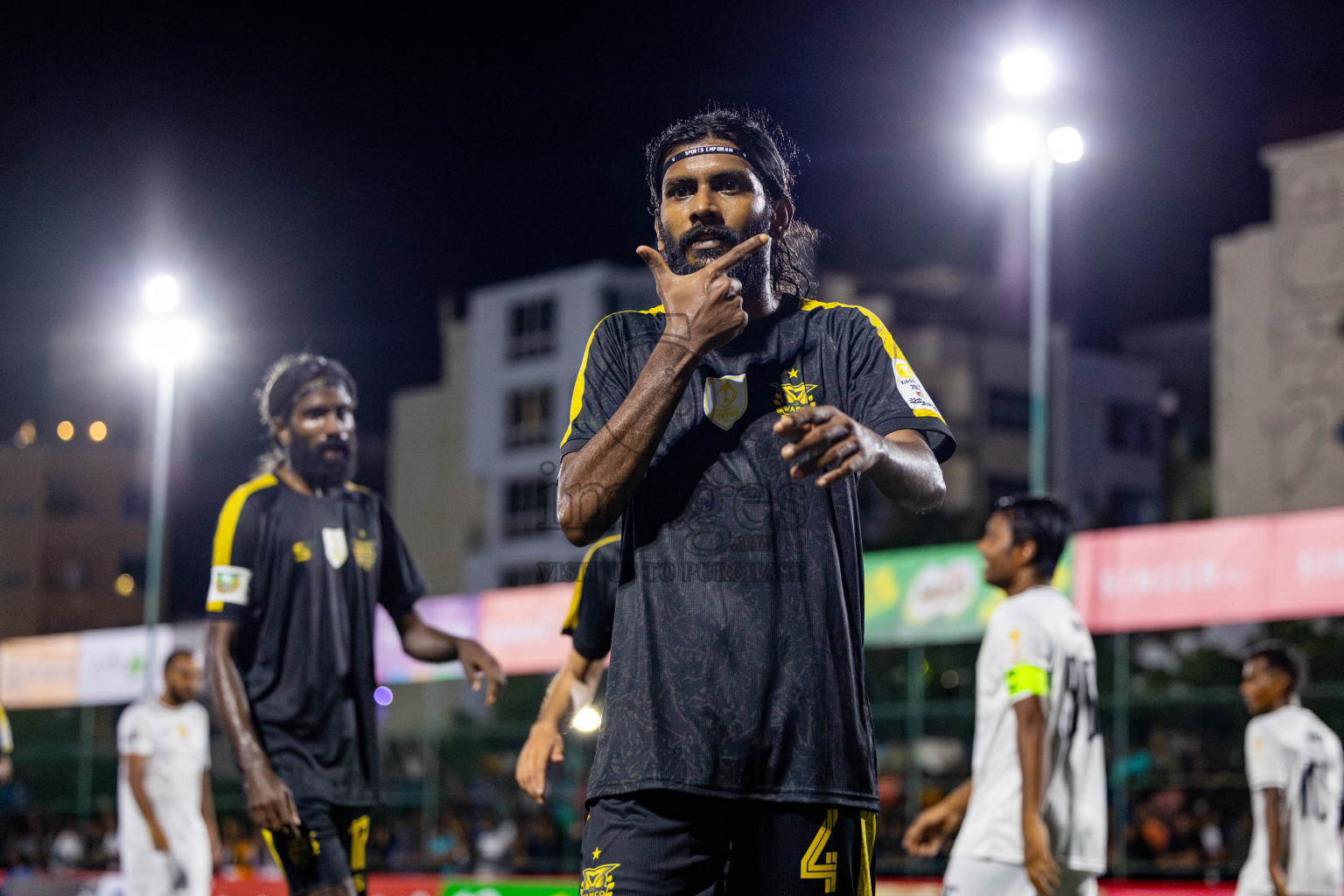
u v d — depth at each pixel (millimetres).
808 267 2725
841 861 2307
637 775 2270
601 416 2461
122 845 8523
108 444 40625
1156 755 14930
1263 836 6602
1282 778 6527
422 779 20031
